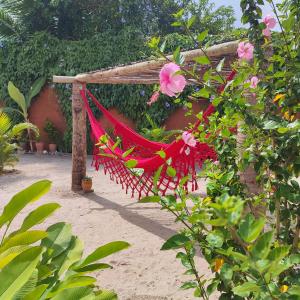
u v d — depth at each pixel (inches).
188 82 240.4
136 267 157.9
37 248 78.8
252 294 73.5
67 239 99.4
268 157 80.0
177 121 436.5
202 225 67.7
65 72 478.0
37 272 79.3
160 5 644.7
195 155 171.5
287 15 89.4
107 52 465.4
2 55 505.0
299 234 85.4
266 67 93.6
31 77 496.4
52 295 80.4
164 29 660.1
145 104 443.8
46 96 493.4
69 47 479.8
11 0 550.9
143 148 232.1
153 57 93.4
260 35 89.3
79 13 594.2
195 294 79.7
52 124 488.1
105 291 86.0
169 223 212.1
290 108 85.0
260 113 85.4
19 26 552.7
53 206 95.4
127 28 462.6
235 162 93.0
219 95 81.9
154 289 139.6
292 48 88.7
